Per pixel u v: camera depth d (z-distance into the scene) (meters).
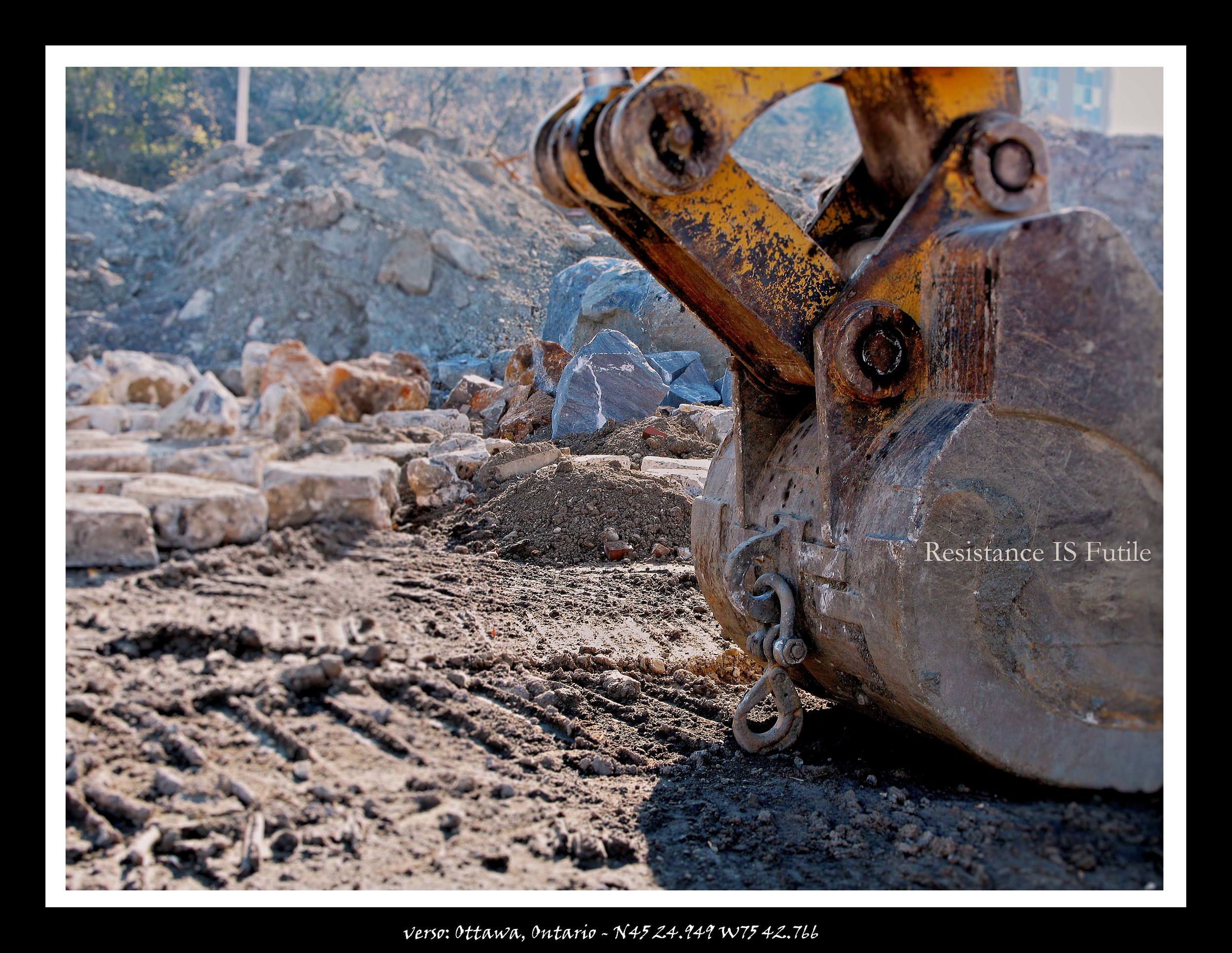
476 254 18.36
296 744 3.25
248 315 16.70
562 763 3.33
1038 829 2.68
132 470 5.68
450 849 2.79
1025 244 2.68
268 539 5.30
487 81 35.88
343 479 5.94
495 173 21.20
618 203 3.07
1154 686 2.84
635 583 5.57
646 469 7.02
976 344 2.79
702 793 3.14
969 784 3.02
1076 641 2.80
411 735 3.43
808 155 29.81
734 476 3.75
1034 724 2.79
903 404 3.03
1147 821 2.69
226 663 3.76
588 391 8.74
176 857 2.74
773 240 3.02
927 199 3.04
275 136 20.41
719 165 2.78
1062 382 2.71
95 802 2.93
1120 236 2.71
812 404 3.51
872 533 2.85
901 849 2.69
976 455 2.73
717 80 2.78
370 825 2.89
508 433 9.24
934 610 2.73
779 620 3.27
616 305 11.31
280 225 17.61
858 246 3.38
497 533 6.39
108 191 19.12
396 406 9.43
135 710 3.35
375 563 5.54
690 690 4.04
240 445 6.40
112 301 17.08
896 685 2.84
